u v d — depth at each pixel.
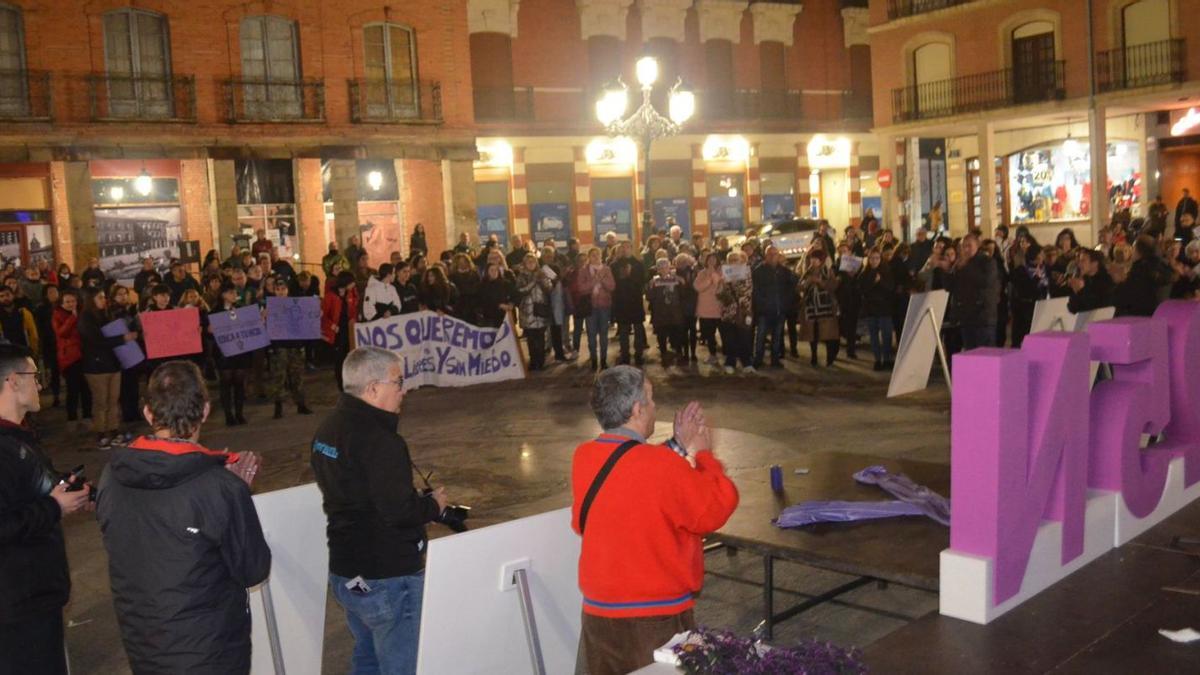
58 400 16.22
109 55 23.84
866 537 5.50
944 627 4.36
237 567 3.86
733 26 36.75
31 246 23.34
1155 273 11.94
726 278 15.78
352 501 4.38
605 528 3.96
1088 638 4.14
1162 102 27.02
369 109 27.17
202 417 3.95
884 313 15.26
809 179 38.72
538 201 34.22
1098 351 5.40
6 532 3.98
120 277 24.25
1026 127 31.27
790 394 13.69
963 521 4.49
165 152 24.41
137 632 3.81
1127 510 5.34
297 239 26.73
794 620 6.29
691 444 4.21
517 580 4.14
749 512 6.09
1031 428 4.69
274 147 25.86
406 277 16.25
